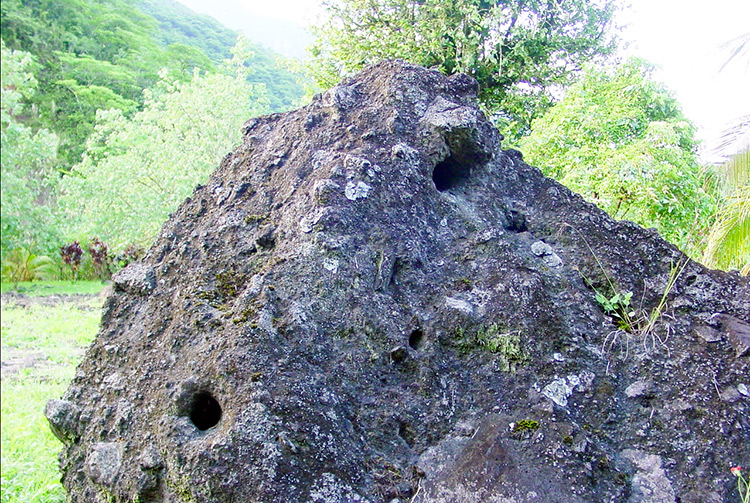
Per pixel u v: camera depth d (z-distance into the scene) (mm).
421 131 2482
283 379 1761
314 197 2193
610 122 6773
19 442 3873
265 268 2115
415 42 9258
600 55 9727
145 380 2043
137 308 2404
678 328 2131
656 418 1880
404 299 2092
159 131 9375
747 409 1873
